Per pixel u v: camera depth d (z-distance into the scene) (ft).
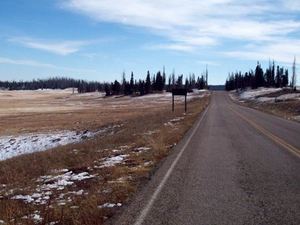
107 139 82.12
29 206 29.91
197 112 171.42
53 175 44.14
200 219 25.13
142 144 63.10
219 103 308.60
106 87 637.71
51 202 30.91
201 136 77.56
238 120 124.57
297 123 114.93
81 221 25.02
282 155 52.65
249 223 24.21
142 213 26.73
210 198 30.37
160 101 445.37
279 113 173.27
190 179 37.47
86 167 46.26
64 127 170.30
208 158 50.19
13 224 25.26
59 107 395.14
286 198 30.25
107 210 27.32
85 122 189.98
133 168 42.96
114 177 38.73
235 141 69.00
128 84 604.08
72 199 31.04
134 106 378.12
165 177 38.45
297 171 41.34
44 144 129.18
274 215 25.82
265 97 344.90
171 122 118.42
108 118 210.18
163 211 27.07
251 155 52.70
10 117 250.57
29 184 40.24
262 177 38.29
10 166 57.21
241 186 34.47
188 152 55.67
